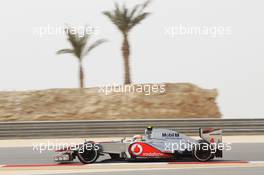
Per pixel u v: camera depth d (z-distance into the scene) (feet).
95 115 368.48
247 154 204.44
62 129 283.59
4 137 281.74
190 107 377.50
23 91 389.80
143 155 176.24
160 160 183.83
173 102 378.73
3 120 358.84
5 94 385.50
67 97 384.47
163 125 285.84
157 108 375.25
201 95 385.91
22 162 184.65
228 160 184.65
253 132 294.25
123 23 395.14
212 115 377.50
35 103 376.07
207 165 170.60
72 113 369.30
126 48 398.21
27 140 277.64
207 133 178.91
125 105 376.27
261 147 232.53
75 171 158.30
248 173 151.12
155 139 178.60
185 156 179.52
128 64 400.06
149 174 149.38
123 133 284.82
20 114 364.79
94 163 176.35
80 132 283.59
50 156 204.03
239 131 292.61
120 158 179.11
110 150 176.65
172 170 157.99
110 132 284.20
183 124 287.07
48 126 283.59
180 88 390.63
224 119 291.58
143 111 372.38
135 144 176.86
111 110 372.58
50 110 370.94
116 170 159.12
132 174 149.59
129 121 285.23
